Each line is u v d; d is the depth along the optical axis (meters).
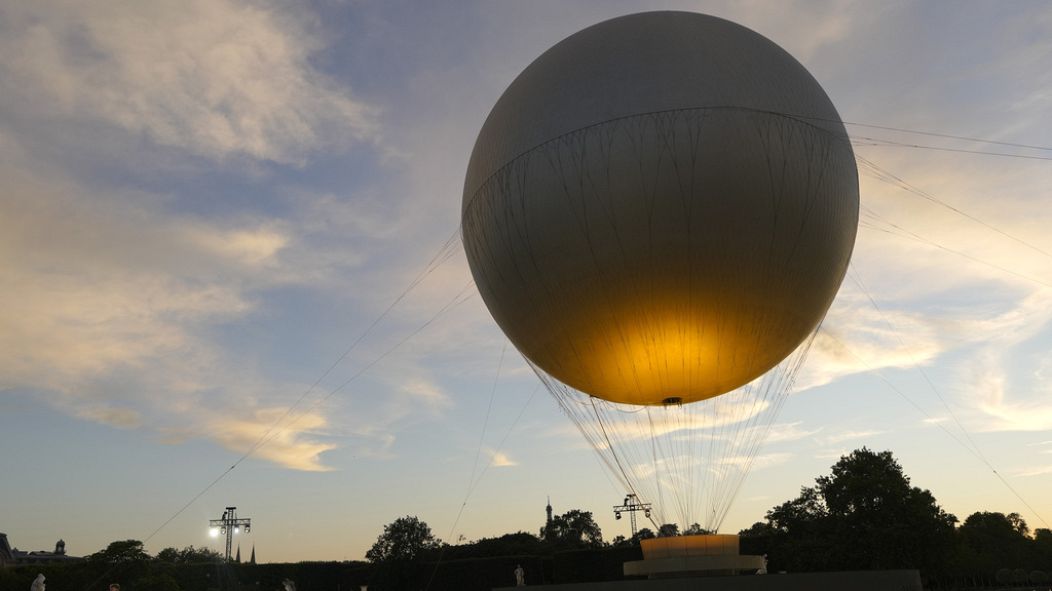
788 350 28.38
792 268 24.38
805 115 24.02
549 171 23.86
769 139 22.89
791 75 25.03
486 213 26.20
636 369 27.31
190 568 83.12
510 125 25.67
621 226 23.08
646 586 24.66
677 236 22.91
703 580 24.34
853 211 25.81
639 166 22.55
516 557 87.12
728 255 23.31
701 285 23.89
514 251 25.52
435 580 90.38
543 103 24.78
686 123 22.58
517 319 28.11
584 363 27.91
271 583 87.69
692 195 22.42
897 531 59.16
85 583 70.88
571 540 135.88
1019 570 90.81
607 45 25.09
